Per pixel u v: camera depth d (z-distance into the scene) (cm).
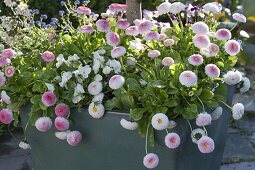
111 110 156
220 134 182
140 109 152
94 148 161
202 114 151
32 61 175
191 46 174
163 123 147
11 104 166
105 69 161
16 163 230
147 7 323
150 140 152
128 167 159
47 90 163
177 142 148
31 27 195
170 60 162
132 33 170
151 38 167
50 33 186
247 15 314
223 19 303
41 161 172
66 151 165
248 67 312
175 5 176
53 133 165
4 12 289
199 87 159
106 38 169
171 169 155
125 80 160
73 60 164
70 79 161
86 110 158
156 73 163
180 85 155
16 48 187
